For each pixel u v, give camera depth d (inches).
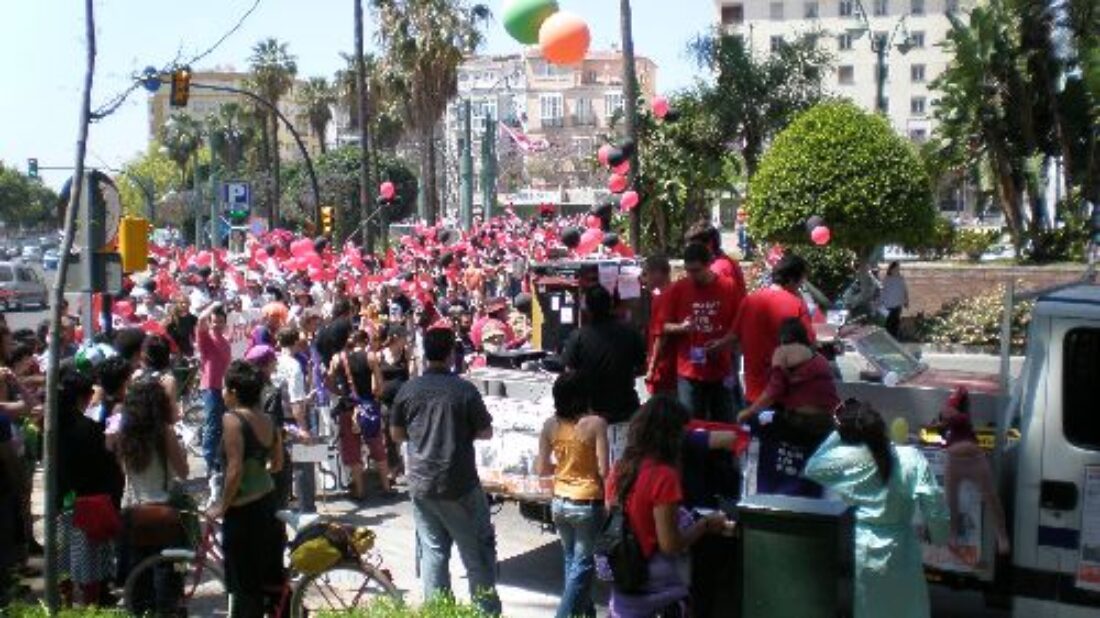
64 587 292.8
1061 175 1392.7
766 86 1518.2
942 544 241.4
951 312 1031.6
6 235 5649.6
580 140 4057.6
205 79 4515.3
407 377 477.7
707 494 281.7
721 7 3599.9
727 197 1546.5
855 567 235.0
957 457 258.7
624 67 912.9
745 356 315.6
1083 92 1214.9
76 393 293.0
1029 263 1192.2
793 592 236.7
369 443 462.0
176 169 4185.5
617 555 224.1
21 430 340.8
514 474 333.4
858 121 1089.4
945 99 1262.3
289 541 302.2
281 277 877.2
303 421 434.9
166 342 398.3
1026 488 253.8
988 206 1444.4
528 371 385.1
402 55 1876.2
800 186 1076.5
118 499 299.3
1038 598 253.0
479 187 3385.8
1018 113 1225.4
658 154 1334.9
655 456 224.1
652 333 345.4
